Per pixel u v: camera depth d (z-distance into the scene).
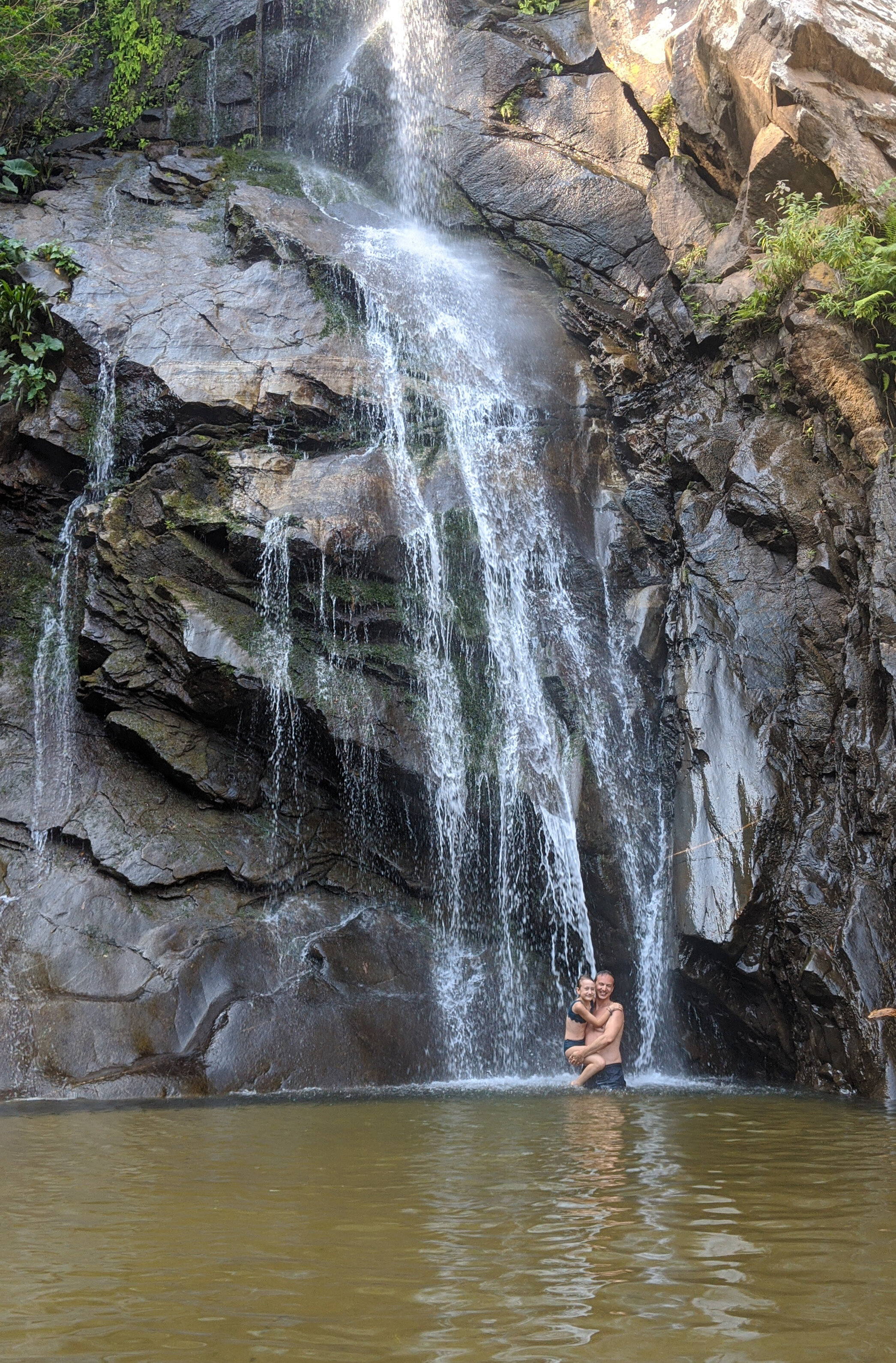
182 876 9.70
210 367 12.41
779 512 10.57
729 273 12.60
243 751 10.63
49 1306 2.97
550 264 15.34
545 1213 4.00
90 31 17.67
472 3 17.28
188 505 11.30
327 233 14.77
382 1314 2.89
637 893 10.26
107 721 10.55
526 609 11.78
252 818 10.45
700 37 12.88
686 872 9.62
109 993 8.73
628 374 13.52
